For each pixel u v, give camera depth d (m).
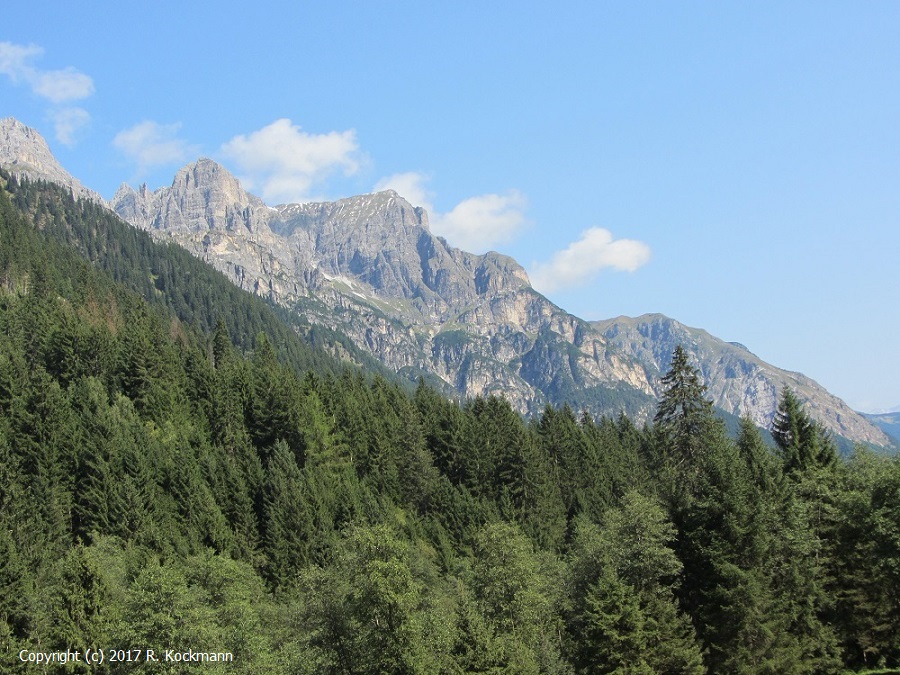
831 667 62.16
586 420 174.38
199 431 135.62
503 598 63.16
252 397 146.75
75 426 116.81
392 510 127.88
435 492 132.75
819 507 71.00
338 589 56.75
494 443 145.00
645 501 66.94
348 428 147.62
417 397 175.00
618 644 56.94
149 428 130.00
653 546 62.53
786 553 64.94
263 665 57.47
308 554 107.69
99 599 63.84
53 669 59.66
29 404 115.06
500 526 66.00
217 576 71.00
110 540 95.81
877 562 62.28
